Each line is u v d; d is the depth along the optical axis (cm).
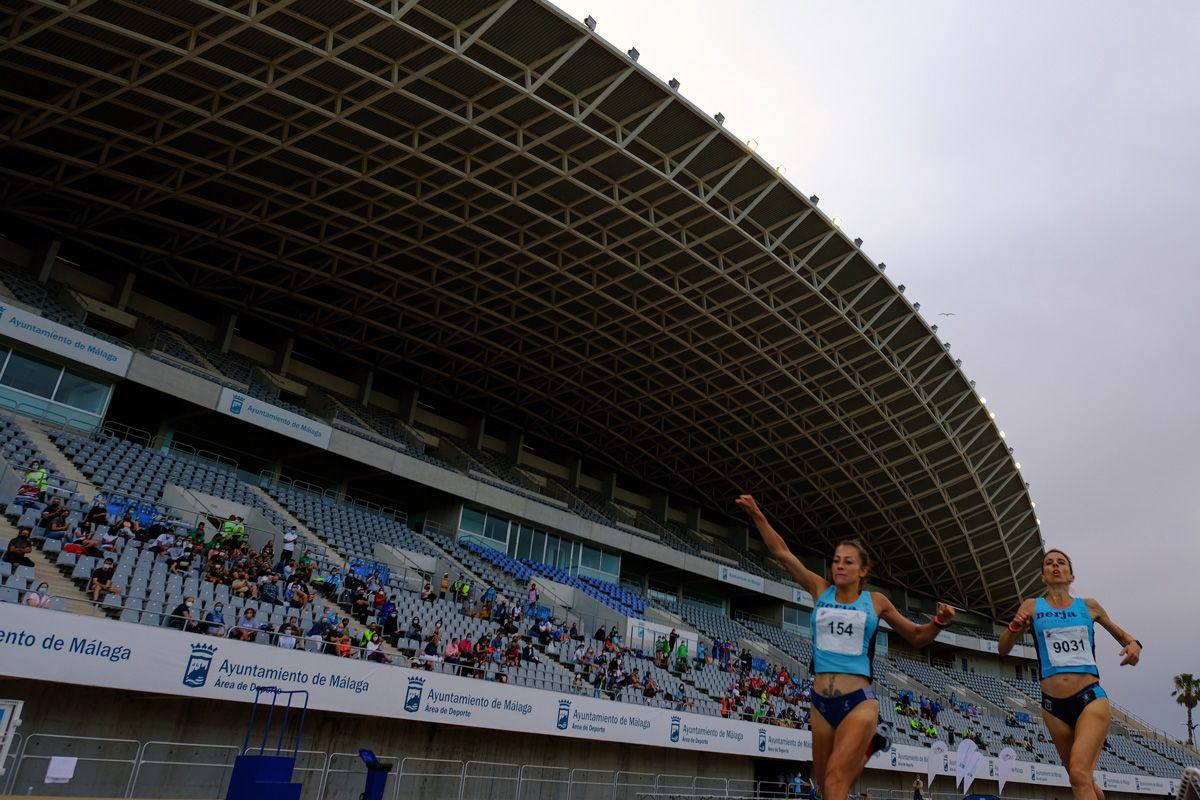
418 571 3747
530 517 5212
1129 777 5744
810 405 5906
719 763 3556
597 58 3312
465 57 3053
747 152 3875
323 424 4350
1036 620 649
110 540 2362
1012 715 6825
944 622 440
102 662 1841
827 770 443
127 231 4156
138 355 3712
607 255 4369
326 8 2866
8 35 2833
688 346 5159
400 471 4638
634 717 3016
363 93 3284
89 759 1906
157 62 3039
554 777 2877
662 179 3825
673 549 6047
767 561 7519
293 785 1205
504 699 2616
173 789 2027
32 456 2909
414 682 2403
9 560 2011
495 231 4219
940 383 5997
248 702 2134
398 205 3984
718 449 6588
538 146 3638
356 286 4556
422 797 2473
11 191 3762
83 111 3192
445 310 4916
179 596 2309
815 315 5006
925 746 4728
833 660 475
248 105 3278
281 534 3244
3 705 1299
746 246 4356
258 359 4931
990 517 7338
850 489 6981
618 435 6359
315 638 2270
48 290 3962
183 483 3438
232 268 4409
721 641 5497
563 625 3916
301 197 3806
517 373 5622
